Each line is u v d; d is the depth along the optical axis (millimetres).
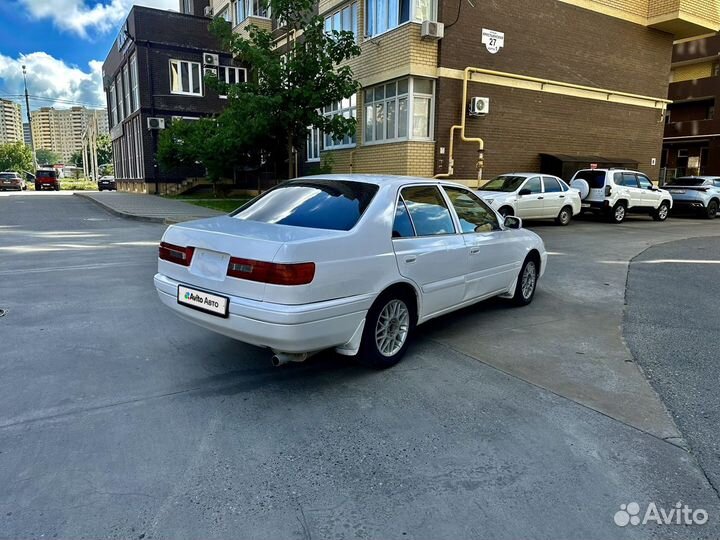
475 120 16359
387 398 3742
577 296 6980
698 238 13352
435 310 4773
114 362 4297
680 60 31922
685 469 2896
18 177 41219
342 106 18500
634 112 20594
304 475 2795
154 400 3629
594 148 19516
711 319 5902
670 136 32406
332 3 18297
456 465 2912
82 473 2754
